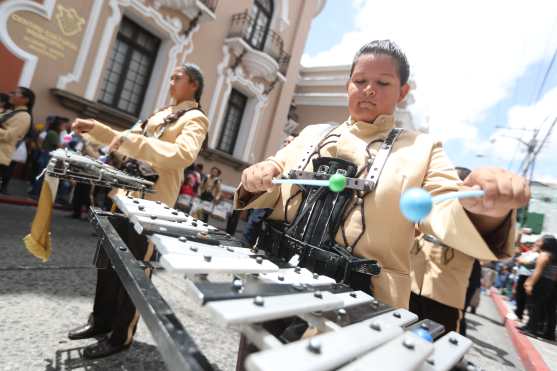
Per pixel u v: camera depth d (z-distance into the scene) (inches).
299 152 49.3
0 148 157.4
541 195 671.1
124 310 59.7
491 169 25.8
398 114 600.1
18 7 216.5
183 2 292.7
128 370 57.7
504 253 28.5
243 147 407.2
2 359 53.4
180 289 106.4
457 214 29.9
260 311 20.9
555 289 184.5
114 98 283.0
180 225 42.1
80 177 53.2
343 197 40.4
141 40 296.5
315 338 19.9
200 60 333.4
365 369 17.9
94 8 249.1
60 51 237.0
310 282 30.8
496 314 277.6
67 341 62.6
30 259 100.6
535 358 131.4
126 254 32.6
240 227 331.9
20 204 178.2
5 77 215.9
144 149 58.4
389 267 38.0
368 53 44.0
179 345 20.5
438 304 84.0
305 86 619.8
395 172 38.7
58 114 240.8
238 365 36.5
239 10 363.6
